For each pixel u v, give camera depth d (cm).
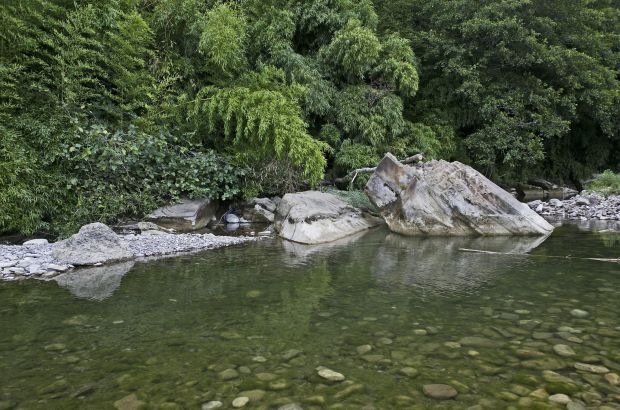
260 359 254
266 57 1030
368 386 218
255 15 1047
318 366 243
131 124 782
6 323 320
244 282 439
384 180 823
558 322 311
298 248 641
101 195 711
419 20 1588
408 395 209
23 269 482
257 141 867
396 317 327
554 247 627
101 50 767
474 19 1337
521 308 345
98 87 796
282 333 296
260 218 880
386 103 1133
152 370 240
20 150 623
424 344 273
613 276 451
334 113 1109
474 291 398
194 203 805
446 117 1443
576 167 1856
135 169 761
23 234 661
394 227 802
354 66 1091
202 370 239
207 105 833
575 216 1023
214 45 828
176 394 212
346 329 302
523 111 1402
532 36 1334
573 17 1483
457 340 279
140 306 360
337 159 1081
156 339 287
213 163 830
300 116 980
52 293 400
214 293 398
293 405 200
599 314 328
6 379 230
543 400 203
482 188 780
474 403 201
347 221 816
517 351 260
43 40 683
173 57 916
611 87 1512
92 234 547
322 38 1134
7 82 664
